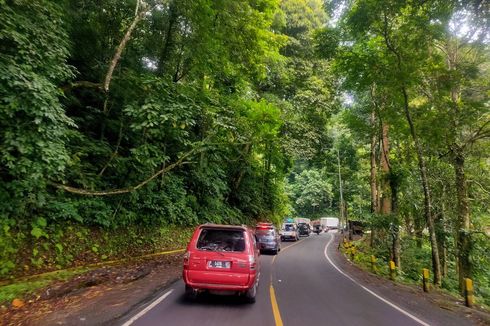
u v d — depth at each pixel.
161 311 7.14
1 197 10.42
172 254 17.22
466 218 16.19
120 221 15.26
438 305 10.33
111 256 13.80
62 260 11.50
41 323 6.00
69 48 12.09
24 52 8.88
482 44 14.36
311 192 83.19
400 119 17.67
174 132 13.28
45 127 9.26
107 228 14.62
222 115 17.67
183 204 21.11
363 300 9.65
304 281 12.32
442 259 22.16
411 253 23.14
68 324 5.97
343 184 54.75
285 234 37.06
